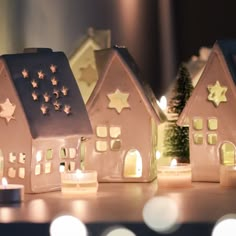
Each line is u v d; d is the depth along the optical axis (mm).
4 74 1029
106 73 1101
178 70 1265
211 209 905
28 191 1021
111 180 1109
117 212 897
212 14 1264
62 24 1246
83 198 988
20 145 1021
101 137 1111
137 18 1267
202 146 1101
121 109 1103
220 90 1100
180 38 1265
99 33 1257
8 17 1188
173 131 1164
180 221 851
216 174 1097
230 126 1085
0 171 1059
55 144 1037
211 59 1085
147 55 1267
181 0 1269
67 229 853
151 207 916
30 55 1054
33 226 856
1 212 906
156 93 1268
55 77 1060
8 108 1027
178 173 1052
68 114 1049
